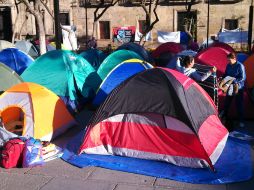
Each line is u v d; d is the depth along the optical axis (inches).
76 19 967.0
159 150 176.7
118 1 892.6
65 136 215.0
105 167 172.6
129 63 290.5
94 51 437.1
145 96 179.5
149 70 186.4
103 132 186.9
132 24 933.2
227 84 229.8
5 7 958.4
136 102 180.1
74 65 285.3
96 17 783.1
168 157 174.7
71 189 152.6
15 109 225.8
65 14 973.2
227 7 882.8
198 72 231.6
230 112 238.2
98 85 306.3
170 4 910.4
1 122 204.2
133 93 182.1
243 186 153.6
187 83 186.5
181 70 229.8
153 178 161.5
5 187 154.9
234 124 233.6
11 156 172.1
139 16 925.8
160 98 177.0
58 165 175.9
